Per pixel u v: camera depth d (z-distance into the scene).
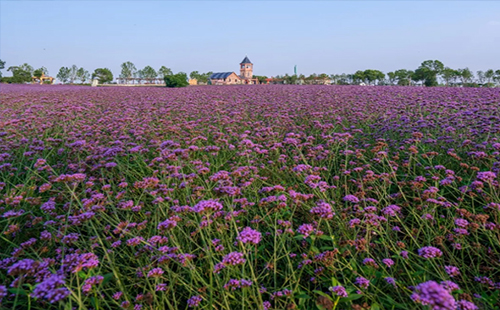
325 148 6.46
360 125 8.61
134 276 3.02
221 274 2.95
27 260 2.31
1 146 6.01
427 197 3.56
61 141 6.22
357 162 5.49
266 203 3.33
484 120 6.60
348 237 3.22
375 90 19.52
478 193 3.97
